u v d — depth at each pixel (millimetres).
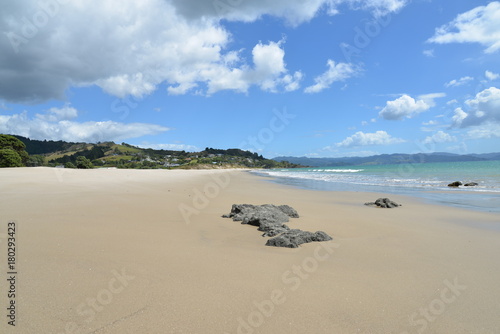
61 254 5293
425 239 7730
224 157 191875
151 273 4707
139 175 39406
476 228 9258
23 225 7277
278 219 9539
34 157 85500
